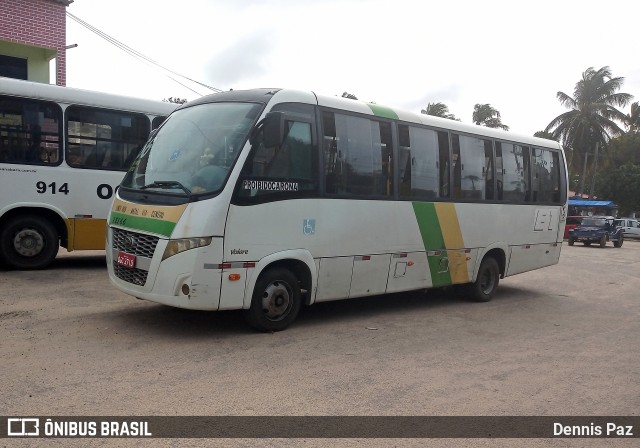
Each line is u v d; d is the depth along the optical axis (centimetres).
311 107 731
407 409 491
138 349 611
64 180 1020
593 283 1430
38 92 995
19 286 884
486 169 1012
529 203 1110
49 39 1459
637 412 513
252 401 488
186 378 532
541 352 704
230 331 700
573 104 4588
